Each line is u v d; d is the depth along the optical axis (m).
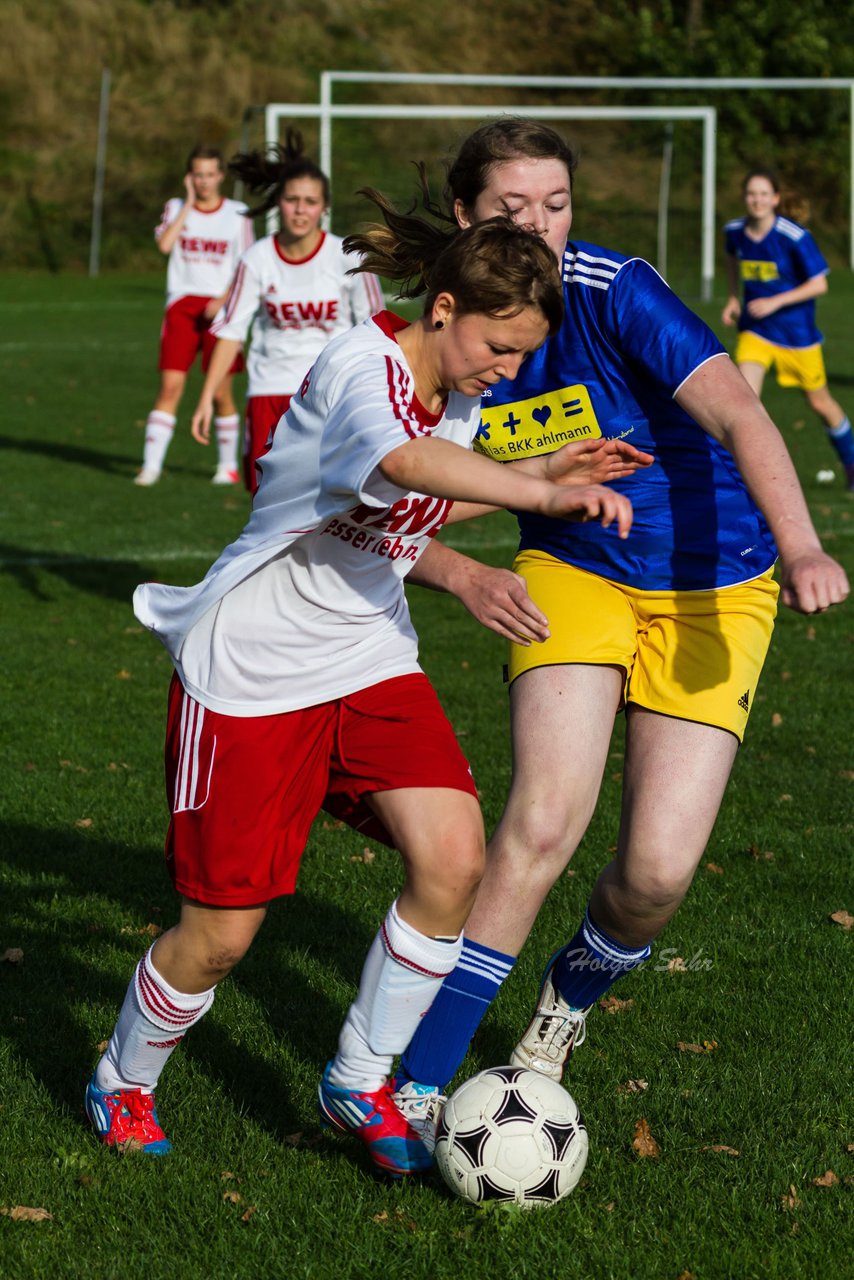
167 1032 7.34
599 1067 8.60
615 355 7.89
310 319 18.72
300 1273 6.62
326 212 19.11
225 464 29.97
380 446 6.05
